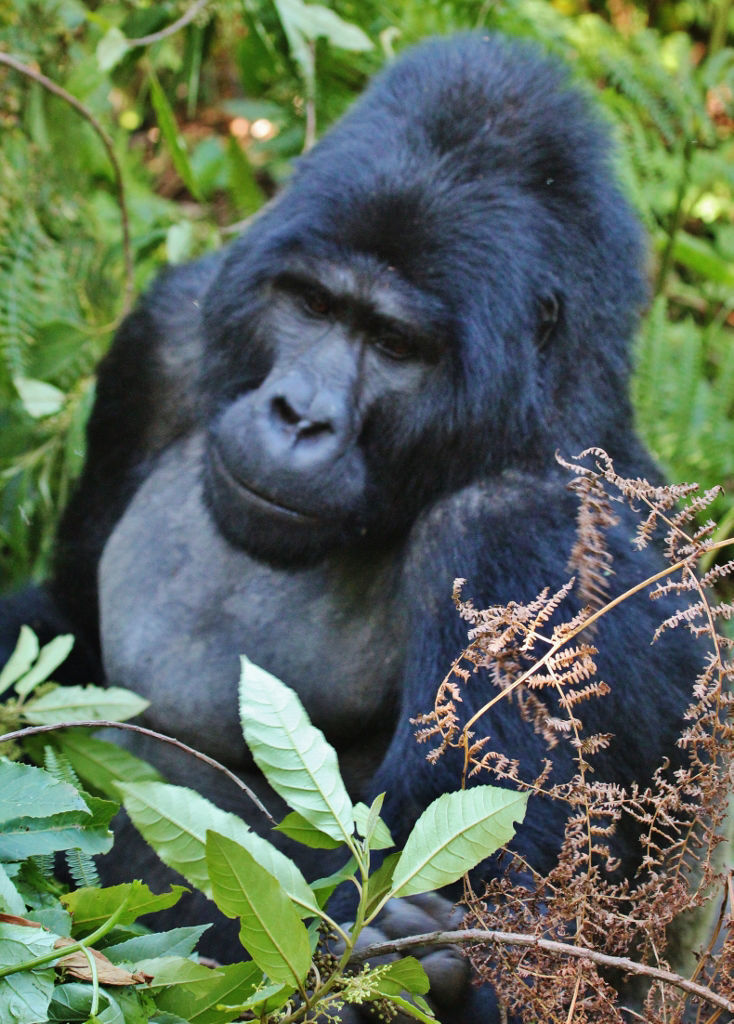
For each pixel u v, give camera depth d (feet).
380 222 17.33
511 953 12.11
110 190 35.09
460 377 17.58
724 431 31.30
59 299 28.55
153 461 21.61
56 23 30.83
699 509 12.85
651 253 20.39
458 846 12.08
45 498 26.73
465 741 13.12
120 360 21.94
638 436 20.34
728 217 40.63
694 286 40.04
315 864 17.90
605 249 18.84
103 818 13.08
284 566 18.38
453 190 17.53
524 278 17.65
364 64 31.30
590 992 12.73
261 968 11.51
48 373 27.09
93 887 12.65
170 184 41.42
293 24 28.78
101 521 22.03
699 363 31.58
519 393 17.76
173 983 12.09
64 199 30.55
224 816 11.86
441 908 14.58
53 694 17.67
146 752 19.58
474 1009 14.39
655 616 17.58
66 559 22.27
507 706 16.10
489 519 17.83
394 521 18.62
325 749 12.30
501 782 15.87
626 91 32.63
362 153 17.85
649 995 12.59
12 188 28.78
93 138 34.32
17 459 27.32
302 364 17.85
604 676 16.52
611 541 17.48
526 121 18.26
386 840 12.53
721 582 29.96
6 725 17.62
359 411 17.94
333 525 18.06
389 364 17.98
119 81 34.60
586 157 18.81
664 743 17.30
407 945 12.30
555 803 15.85
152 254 32.50
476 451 17.97
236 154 32.48
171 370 21.49
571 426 18.48
